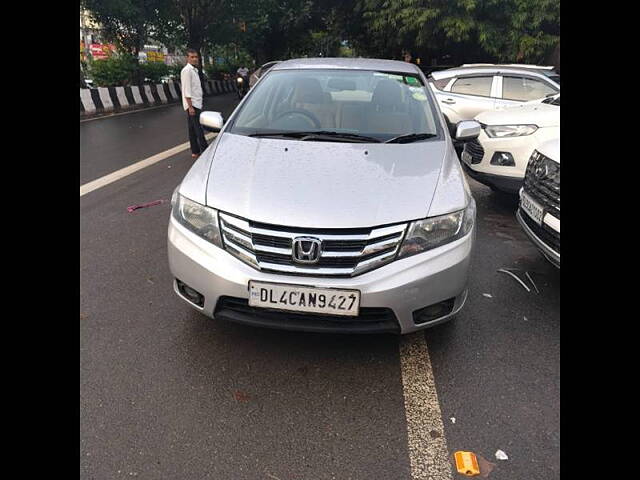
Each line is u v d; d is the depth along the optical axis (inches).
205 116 145.1
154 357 108.0
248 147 121.6
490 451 85.5
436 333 120.3
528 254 171.0
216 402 95.2
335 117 139.6
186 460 82.2
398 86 152.3
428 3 566.3
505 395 99.3
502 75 321.7
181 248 103.6
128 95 615.8
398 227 96.7
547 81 310.8
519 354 112.7
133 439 86.0
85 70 684.7
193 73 303.6
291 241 94.5
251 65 1286.9
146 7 727.7
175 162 295.3
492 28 545.6
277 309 96.1
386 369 106.2
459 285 101.4
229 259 98.1
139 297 133.0
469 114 322.0
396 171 110.5
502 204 231.0
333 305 94.4
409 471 81.1
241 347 112.1
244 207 98.7
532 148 199.9
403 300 95.6
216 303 100.0
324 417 92.2
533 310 132.4
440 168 114.3
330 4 882.8
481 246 178.1
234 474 79.8
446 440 87.6
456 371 106.3
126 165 282.8
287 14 932.6
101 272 147.0
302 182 104.6
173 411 92.7
